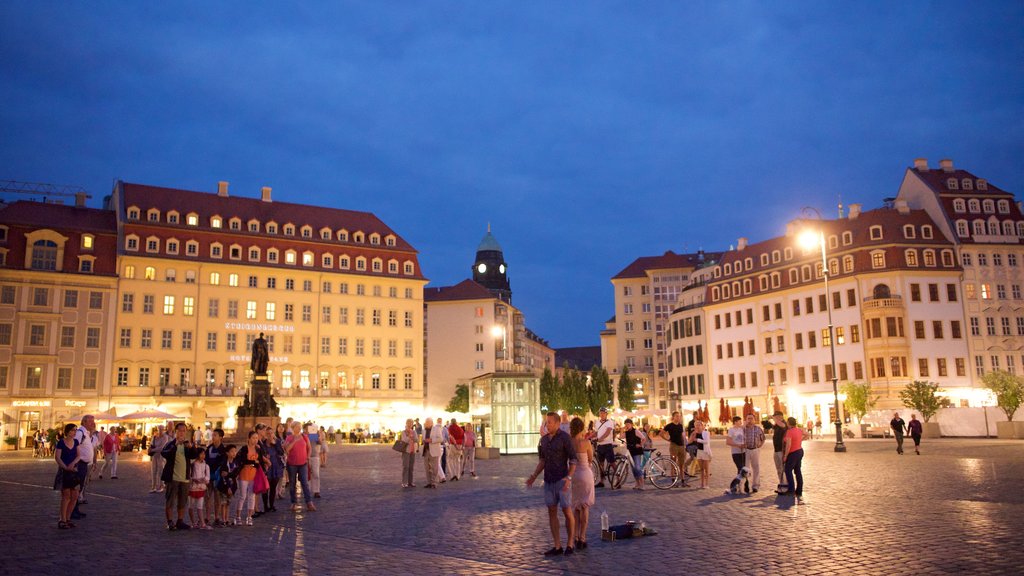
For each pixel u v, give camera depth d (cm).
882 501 1898
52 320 8275
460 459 3030
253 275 9444
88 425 1875
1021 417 6444
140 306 8762
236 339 9250
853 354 8312
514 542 1437
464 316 13538
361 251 10238
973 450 4209
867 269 8244
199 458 1727
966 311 8175
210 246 9244
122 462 4944
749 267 9862
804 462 3503
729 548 1303
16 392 8031
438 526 1672
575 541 1355
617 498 2136
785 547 1296
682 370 10788
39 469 4362
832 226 8938
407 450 2641
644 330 14412
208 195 9788
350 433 8831
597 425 2755
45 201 9369
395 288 10369
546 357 19988
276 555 1349
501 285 17900
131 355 8644
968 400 7950
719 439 7512
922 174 8931
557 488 1305
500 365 13300
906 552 1222
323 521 1820
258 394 5309
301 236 9925
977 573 1060
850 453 4244
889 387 7931
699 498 2084
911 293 8106
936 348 8031
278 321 9531
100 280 8550
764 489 2280
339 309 9944
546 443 1325
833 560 1178
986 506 1756
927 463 3228
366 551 1370
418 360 10356
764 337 9419
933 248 8244
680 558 1230
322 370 9731
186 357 8938
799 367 8938
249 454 1811
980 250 8331
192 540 1549
